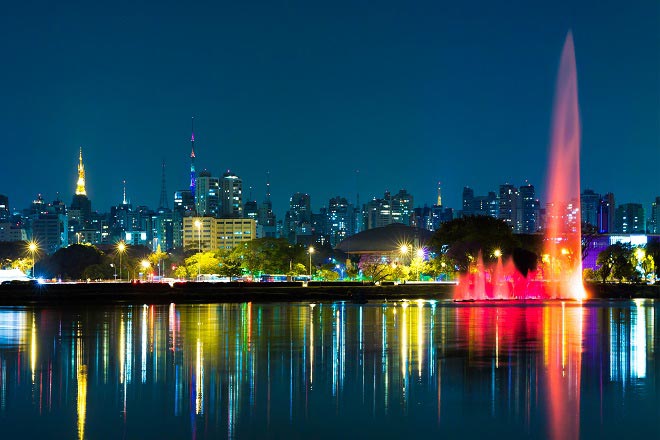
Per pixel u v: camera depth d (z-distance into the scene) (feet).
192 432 154.51
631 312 481.05
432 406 176.35
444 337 310.45
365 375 214.90
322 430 156.46
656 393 189.57
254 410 172.86
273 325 381.19
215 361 242.37
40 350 272.10
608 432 155.02
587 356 250.78
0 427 157.48
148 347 280.72
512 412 170.60
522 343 287.69
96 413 169.48
